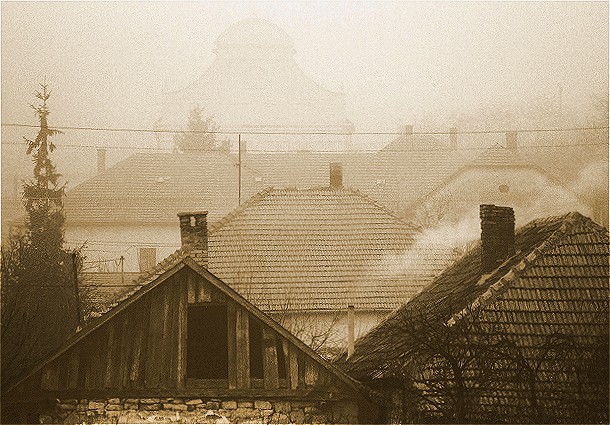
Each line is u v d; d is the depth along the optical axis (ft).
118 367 123.95
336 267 208.64
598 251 134.51
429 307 143.02
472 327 120.37
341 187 230.07
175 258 192.03
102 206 336.70
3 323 156.56
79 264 203.00
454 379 111.86
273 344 124.16
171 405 123.03
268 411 122.72
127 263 332.39
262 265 207.62
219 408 123.03
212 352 133.28
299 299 200.75
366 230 218.59
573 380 114.11
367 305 200.23
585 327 124.36
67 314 183.42
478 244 160.25
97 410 122.93
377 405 122.62
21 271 182.60
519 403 110.83
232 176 351.05
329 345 196.85
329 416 122.52
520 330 122.93
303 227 217.56
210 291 126.00
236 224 216.33
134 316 125.49
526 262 131.23
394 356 125.39
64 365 123.85
